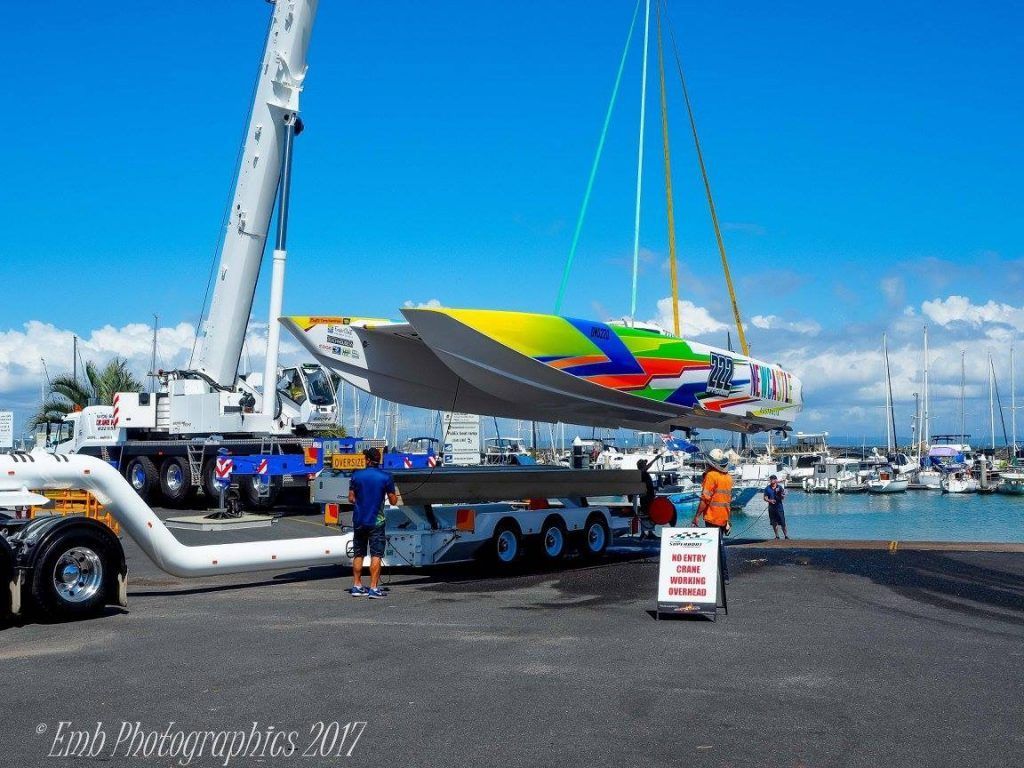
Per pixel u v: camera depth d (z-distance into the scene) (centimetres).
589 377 1455
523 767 497
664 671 701
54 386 3547
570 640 816
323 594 1099
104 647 783
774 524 2077
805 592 1122
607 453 4669
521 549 1380
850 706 610
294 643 800
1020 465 7306
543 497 1459
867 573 1300
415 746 530
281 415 2258
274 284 2012
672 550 947
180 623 897
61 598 897
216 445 2170
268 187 2061
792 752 521
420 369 1570
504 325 1341
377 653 760
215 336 2167
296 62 2003
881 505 5250
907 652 772
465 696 630
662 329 1625
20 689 648
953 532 3534
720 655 757
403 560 1253
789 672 700
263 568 1141
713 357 1691
